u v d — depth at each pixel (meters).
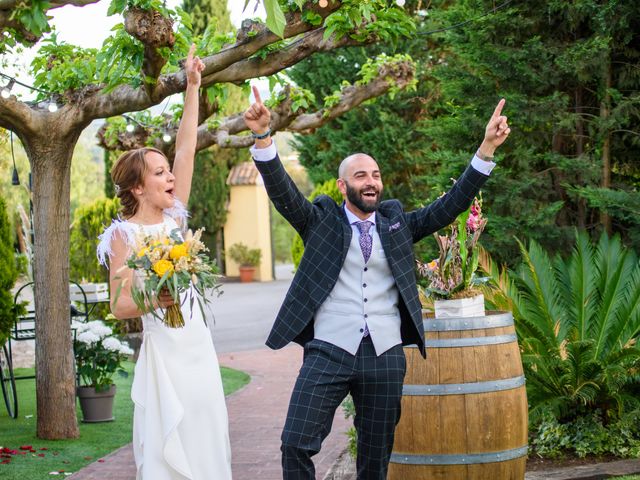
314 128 10.27
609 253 6.43
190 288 3.68
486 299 6.09
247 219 33.25
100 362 7.49
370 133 16.67
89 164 35.06
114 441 6.78
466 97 8.97
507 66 8.52
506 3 8.26
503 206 8.71
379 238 3.99
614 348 6.09
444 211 4.08
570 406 5.91
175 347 3.61
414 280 4.07
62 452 6.39
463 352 4.41
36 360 6.86
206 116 8.03
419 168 16.98
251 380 10.24
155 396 3.60
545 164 9.15
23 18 4.50
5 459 6.12
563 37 8.73
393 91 10.08
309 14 5.62
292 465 3.82
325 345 3.91
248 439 6.91
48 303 6.80
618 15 7.80
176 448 3.55
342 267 3.95
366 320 3.92
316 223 3.99
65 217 6.82
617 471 5.24
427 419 4.42
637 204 7.75
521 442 4.52
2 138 9.41
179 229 3.82
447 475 4.43
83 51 7.29
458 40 9.02
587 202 8.55
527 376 5.85
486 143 4.00
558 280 6.75
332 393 3.88
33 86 7.20
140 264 3.38
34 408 8.25
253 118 3.79
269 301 22.22
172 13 6.14
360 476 4.05
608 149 8.55
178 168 4.05
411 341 4.07
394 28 6.25
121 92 6.52
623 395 5.73
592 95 8.77
